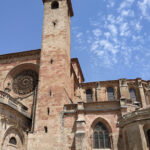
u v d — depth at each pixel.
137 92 53.47
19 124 34.00
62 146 32.66
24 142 34.81
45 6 49.56
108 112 34.34
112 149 31.45
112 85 55.03
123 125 28.25
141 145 24.22
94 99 53.72
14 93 44.47
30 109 40.31
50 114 35.84
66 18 47.03
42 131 34.50
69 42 48.41
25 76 45.97
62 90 37.88
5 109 30.62
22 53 46.62
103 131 33.34
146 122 25.20
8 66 46.44
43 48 43.44
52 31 45.12
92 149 31.91
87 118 34.28
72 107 36.06
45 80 39.62
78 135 31.20
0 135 28.67
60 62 40.97
